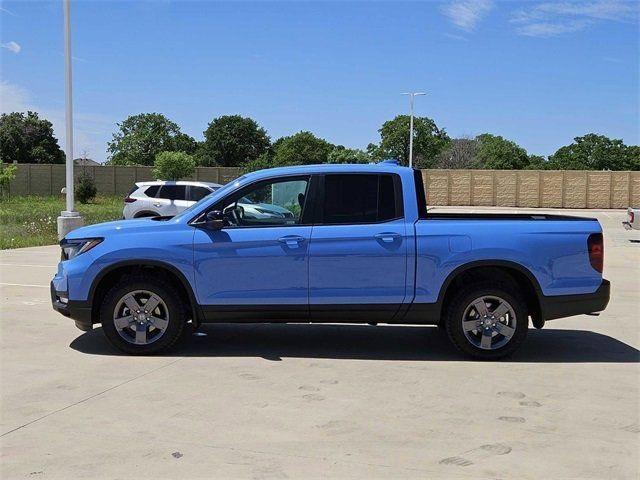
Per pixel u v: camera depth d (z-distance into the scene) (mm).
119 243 6879
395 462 4309
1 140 96500
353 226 6816
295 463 4281
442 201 52938
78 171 51656
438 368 6566
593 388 5957
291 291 6809
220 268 6812
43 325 8422
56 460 4320
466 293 6793
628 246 20016
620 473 4188
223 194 6969
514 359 6938
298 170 7008
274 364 6660
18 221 25062
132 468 4199
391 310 6820
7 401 5473
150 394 5668
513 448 4566
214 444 4590
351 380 6129
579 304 6828
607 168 105562
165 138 102062
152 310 6934
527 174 51312
